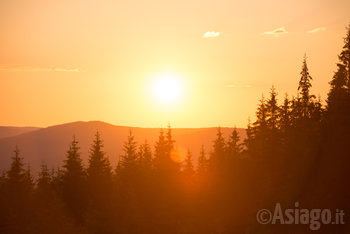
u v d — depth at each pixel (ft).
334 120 255.91
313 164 250.78
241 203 302.66
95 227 306.96
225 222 290.97
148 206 332.19
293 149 275.80
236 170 335.06
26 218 318.86
